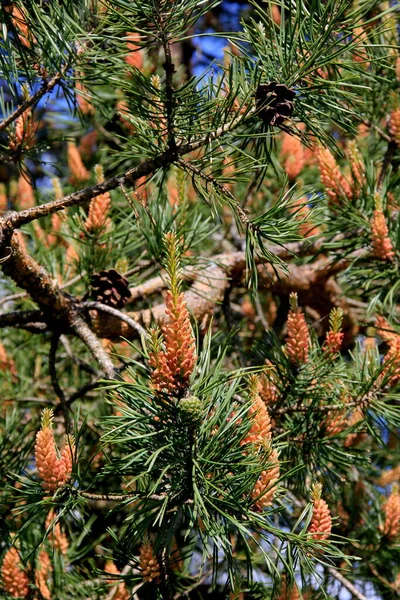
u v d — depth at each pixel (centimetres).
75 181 173
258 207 186
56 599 142
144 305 173
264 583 149
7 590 136
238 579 113
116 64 121
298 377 131
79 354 175
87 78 124
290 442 132
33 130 138
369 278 143
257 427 114
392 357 130
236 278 155
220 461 111
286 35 120
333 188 145
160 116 121
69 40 121
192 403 109
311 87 119
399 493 166
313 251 151
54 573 144
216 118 119
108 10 119
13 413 146
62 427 163
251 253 124
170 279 110
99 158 182
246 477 111
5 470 137
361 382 130
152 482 113
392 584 153
